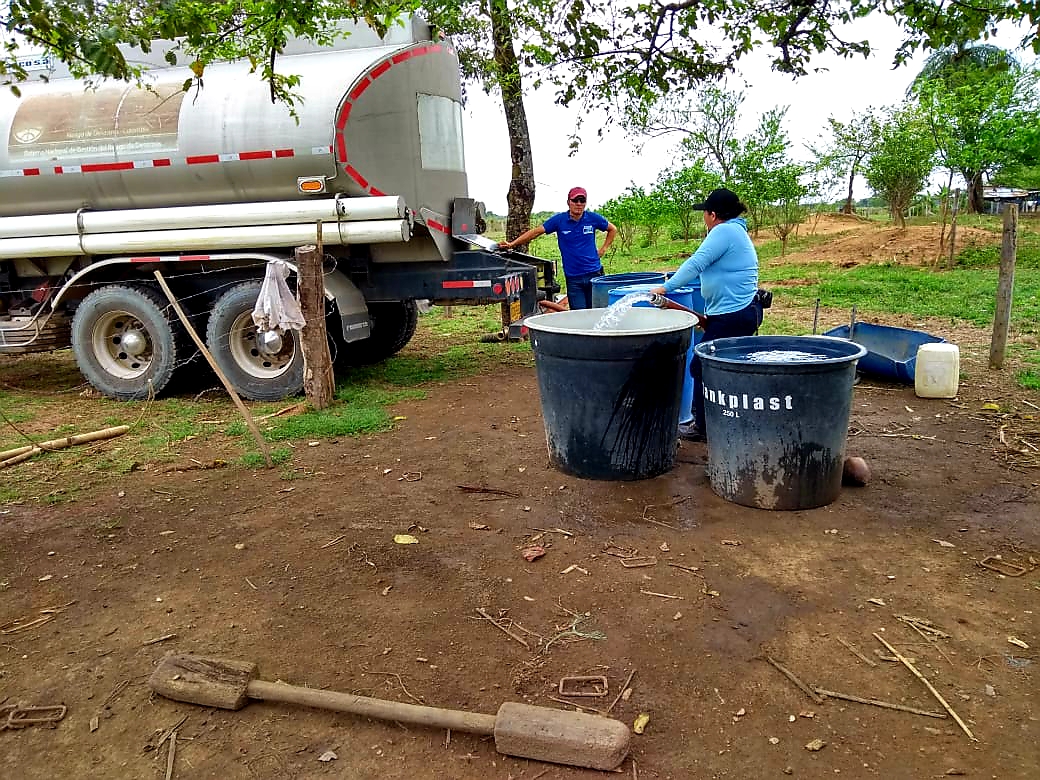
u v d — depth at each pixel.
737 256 4.88
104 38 3.39
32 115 6.91
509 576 3.53
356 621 3.18
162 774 2.36
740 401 4.03
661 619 3.12
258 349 7.14
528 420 6.13
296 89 6.46
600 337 4.30
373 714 2.53
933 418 5.83
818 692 2.63
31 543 4.02
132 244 6.86
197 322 7.37
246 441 5.72
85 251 6.99
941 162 16.61
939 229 19.69
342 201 6.50
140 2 3.91
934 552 3.64
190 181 6.70
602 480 4.68
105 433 5.91
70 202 6.99
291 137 6.41
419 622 3.16
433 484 4.76
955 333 9.25
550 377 4.65
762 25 5.25
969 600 3.21
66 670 2.90
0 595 3.50
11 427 6.25
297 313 6.50
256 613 3.27
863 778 2.24
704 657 2.86
